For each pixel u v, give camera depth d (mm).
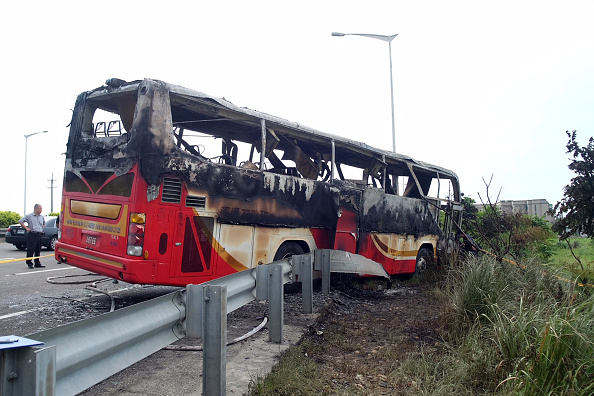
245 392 3924
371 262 8844
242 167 7324
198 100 6750
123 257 6074
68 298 7590
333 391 4109
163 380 4207
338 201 9031
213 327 3445
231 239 7055
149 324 3107
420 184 13070
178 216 6344
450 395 3975
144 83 6281
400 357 5070
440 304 7832
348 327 6457
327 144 9203
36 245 12258
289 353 4855
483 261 7039
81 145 7246
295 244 8359
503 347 4414
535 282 6590
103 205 6551
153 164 6113
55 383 2238
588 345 3984
